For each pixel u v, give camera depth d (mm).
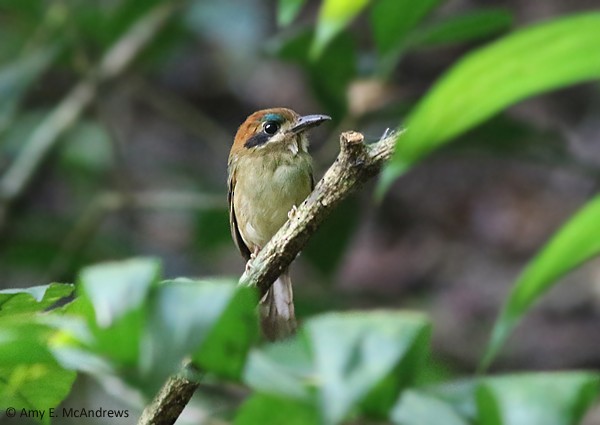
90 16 12852
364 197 16594
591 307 15602
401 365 2875
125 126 17625
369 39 15469
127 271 2617
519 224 17312
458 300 16266
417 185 18000
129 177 14984
